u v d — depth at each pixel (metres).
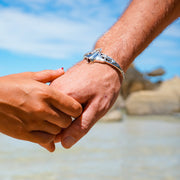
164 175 2.45
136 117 8.80
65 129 0.95
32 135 0.91
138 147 3.75
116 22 1.11
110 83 0.97
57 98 0.88
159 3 1.03
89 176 2.42
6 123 0.88
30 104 0.86
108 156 3.23
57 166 2.78
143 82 11.68
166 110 9.55
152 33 1.04
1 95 0.85
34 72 1.05
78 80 0.95
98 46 1.05
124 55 1.00
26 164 2.86
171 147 3.74
